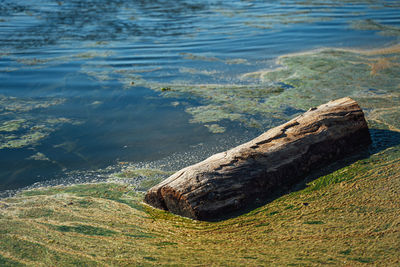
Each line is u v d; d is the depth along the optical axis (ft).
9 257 10.12
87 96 22.71
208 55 31.04
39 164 15.64
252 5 54.34
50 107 21.20
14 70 26.66
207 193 11.62
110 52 31.55
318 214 11.41
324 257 9.46
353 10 48.80
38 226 11.63
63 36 36.04
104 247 10.53
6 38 34.76
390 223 10.61
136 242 10.74
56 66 27.66
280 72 26.78
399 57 29.25
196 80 25.54
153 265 9.61
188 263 9.59
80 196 13.47
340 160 14.64
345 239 10.11
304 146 13.71
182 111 20.75
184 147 16.90
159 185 12.39
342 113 15.08
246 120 19.47
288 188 13.05
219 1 58.03
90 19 43.62
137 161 15.88
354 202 11.85
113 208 12.70
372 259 9.25
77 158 16.14
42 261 9.96
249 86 24.32
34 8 48.60
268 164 12.80
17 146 17.01
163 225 11.60
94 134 18.25
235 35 37.40
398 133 16.79
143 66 28.19
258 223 11.25
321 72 26.40
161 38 36.32
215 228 11.21
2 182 14.37
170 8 51.65
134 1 56.44
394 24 40.37
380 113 19.22
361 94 22.17
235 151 12.96
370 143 15.79
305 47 32.91
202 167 12.27
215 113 20.36
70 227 11.58
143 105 21.57
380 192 12.24
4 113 20.26
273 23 42.24
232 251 10.02
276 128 14.47
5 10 46.75
